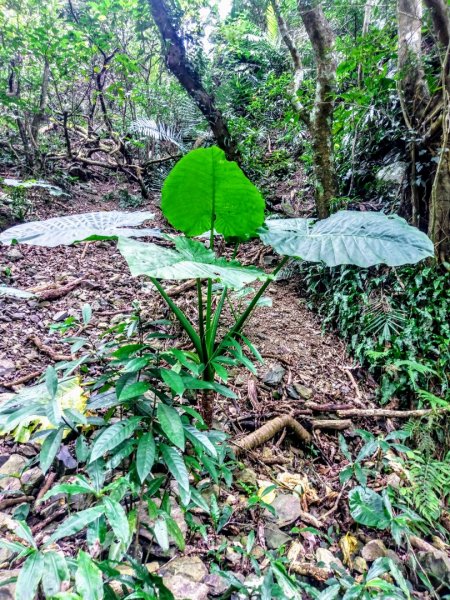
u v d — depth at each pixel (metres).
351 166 3.96
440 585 1.28
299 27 5.06
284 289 3.65
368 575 0.98
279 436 1.94
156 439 1.19
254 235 1.58
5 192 4.61
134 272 0.97
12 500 1.28
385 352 2.47
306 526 1.46
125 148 7.21
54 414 1.01
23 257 3.75
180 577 1.11
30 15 5.56
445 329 2.44
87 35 5.68
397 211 3.32
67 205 5.75
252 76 8.18
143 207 6.50
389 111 3.65
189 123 6.96
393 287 2.86
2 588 0.96
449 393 2.27
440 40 2.59
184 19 4.70
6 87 5.73
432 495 1.61
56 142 7.68
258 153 5.98
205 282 3.33
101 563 0.78
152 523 1.23
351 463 1.49
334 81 3.33
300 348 2.81
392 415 2.18
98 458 1.01
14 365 2.11
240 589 0.97
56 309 2.84
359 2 3.80
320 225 1.72
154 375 1.22
